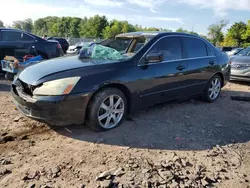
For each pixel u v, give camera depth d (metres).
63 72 3.27
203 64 5.01
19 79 3.49
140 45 4.14
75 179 2.48
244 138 3.65
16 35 7.44
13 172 2.55
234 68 7.73
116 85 3.60
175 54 4.48
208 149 3.24
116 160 2.86
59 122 3.22
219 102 5.59
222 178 2.62
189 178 2.56
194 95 5.05
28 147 3.08
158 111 4.66
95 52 4.06
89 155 2.95
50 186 2.36
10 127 3.61
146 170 2.66
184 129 3.87
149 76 3.93
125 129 3.73
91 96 3.33
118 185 2.40
